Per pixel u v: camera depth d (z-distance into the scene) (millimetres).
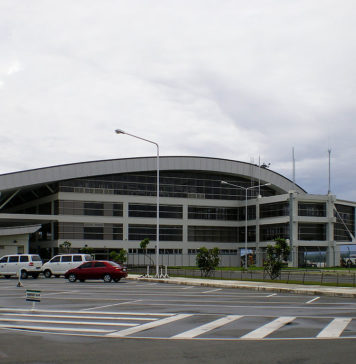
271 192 97188
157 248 44125
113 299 23641
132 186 86125
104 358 10461
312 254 77938
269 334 13477
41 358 10477
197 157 88625
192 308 19672
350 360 10195
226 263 89062
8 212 101188
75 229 81062
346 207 88375
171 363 9977
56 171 80062
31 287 32719
